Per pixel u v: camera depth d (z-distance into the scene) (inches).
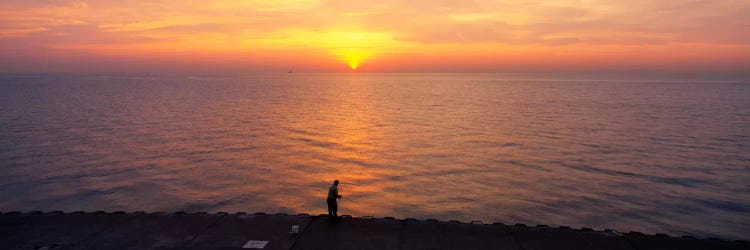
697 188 1005.8
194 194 946.1
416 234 457.7
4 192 934.4
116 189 971.9
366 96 4756.4
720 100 3991.1
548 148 1530.5
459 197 940.6
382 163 1277.1
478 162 1293.1
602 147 1552.7
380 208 867.4
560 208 868.0
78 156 1330.0
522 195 956.0
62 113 2672.2
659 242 440.8
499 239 447.2
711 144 1612.9
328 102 3846.0
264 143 1626.5
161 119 2401.6
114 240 440.8
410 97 4574.3
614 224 780.0
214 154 1397.6
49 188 970.7
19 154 1347.2
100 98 4084.6
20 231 459.8
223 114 2731.3
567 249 425.4
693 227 763.4
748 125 2156.7
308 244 431.5
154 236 451.2
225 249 418.9
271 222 488.7
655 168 1212.5
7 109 2888.8
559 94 5078.7
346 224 482.9
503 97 4542.3
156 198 911.7
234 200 909.2
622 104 3563.0
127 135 1787.6
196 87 6771.7
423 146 1569.9
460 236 454.0
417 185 1034.7
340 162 1286.9
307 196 943.7
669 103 3646.7
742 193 962.7
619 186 1024.2
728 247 431.8
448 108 3225.9
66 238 444.1
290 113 2827.3
